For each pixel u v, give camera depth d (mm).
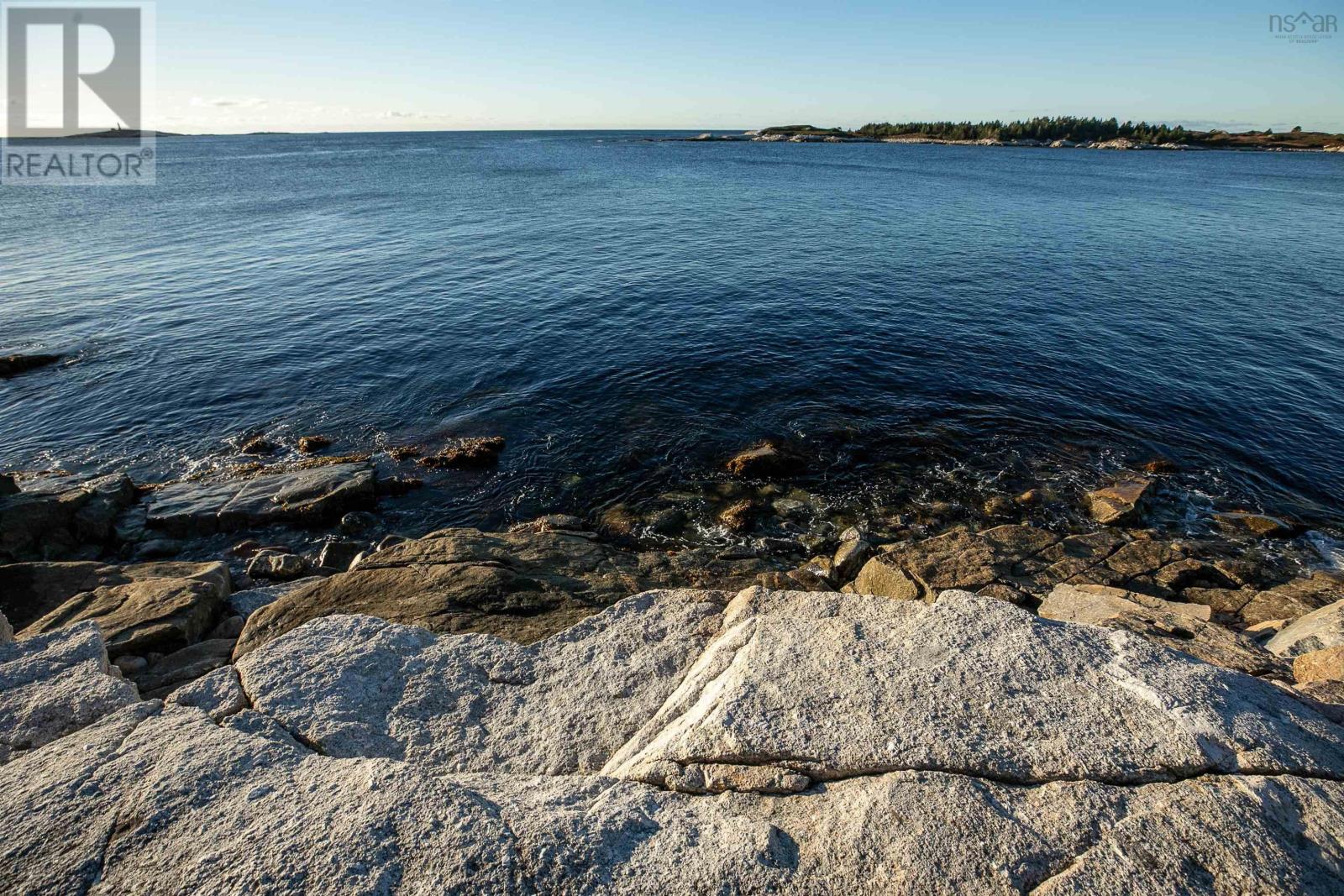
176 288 27719
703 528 12125
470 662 5355
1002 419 15836
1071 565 10086
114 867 3328
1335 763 3854
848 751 3992
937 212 46531
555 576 9000
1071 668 4516
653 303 24812
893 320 22703
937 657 4676
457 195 58781
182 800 3691
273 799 3711
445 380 18531
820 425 15625
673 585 9578
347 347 20953
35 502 11453
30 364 19500
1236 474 13648
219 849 3393
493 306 24812
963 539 10672
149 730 4281
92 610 7520
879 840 3469
